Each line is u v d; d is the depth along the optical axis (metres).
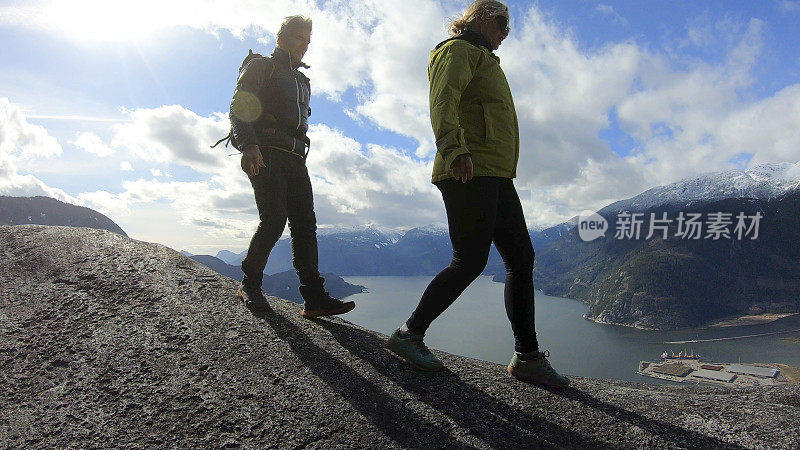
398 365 2.62
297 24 3.44
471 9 2.71
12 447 1.78
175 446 1.83
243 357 2.50
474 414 2.21
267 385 2.27
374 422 2.06
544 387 2.62
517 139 2.67
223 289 3.37
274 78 3.29
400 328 2.68
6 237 3.76
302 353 2.63
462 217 2.45
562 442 2.05
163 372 2.30
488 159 2.45
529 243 2.67
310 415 2.07
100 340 2.53
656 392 3.11
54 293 2.99
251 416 2.03
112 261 3.47
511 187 2.66
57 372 2.26
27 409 2.00
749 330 186.88
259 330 2.85
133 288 3.12
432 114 2.39
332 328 3.14
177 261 3.68
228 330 2.78
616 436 2.12
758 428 2.25
